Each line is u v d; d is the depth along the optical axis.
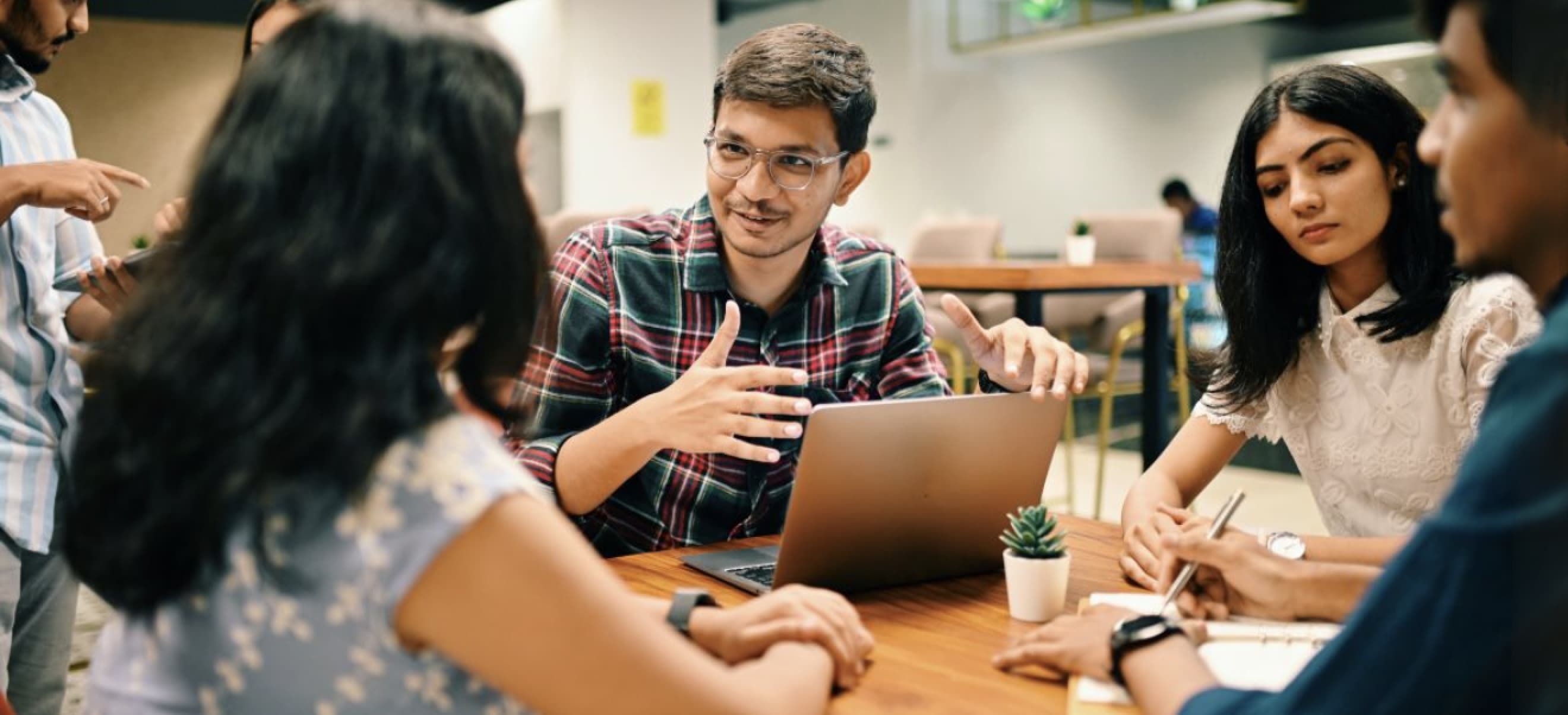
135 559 0.73
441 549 0.72
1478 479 0.67
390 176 0.73
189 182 0.76
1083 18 8.46
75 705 2.71
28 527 1.85
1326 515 1.75
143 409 0.72
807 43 1.60
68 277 2.04
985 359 1.58
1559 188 0.69
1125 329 4.43
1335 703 0.72
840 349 1.84
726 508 1.76
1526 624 0.63
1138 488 1.64
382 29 0.76
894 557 1.36
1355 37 11.72
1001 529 1.42
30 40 1.85
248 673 0.77
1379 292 1.57
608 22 5.95
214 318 0.71
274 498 0.72
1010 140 10.11
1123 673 0.98
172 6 6.36
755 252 1.65
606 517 1.76
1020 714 0.98
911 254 5.53
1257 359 1.65
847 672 1.03
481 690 0.78
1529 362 0.66
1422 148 0.77
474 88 0.77
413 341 0.74
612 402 1.79
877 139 9.77
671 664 0.77
